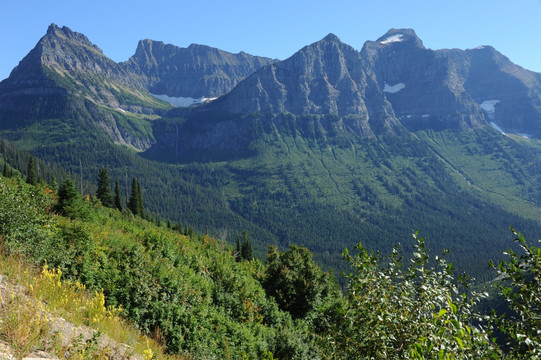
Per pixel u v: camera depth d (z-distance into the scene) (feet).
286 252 113.39
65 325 22.80
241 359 51.39
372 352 21.39
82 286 33.99
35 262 38.52
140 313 45.16
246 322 67.82
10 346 16.58
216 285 75.97
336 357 23.43
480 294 20.21
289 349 56.85
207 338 49.83
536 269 18.93
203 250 110.22
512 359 18.71
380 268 23.07
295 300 94.48
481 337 19.33
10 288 24.17
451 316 19.13
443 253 21.36
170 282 56.03
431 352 17.67
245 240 255.09
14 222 41.81
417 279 21.54
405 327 20.74
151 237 88.94
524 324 19.11
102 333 25.41
